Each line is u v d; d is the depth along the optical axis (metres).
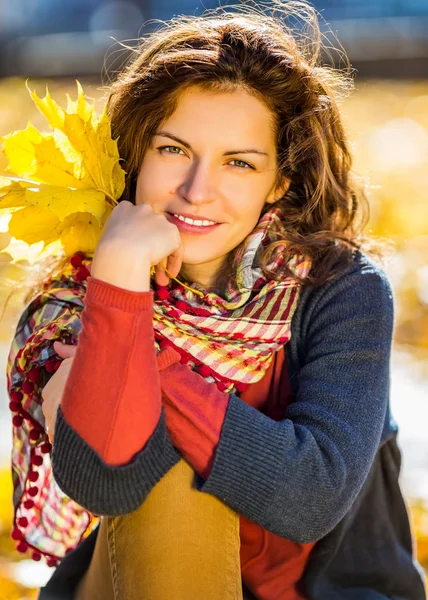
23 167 2.18
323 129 2.44
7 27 16.78
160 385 1.95
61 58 14.50
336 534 2.19
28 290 2.60
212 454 1.97
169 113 2.23
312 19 2.74
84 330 1.90
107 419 1.87
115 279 1.90
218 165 2.23
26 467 2.38
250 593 2.26
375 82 13.38
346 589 2.28
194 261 2.24
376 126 10.68
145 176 2.25
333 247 2.37
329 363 2.19
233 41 2.29
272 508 1.97
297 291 2.30
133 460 1.88
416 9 15.56
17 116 10.50
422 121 10.95
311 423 2.08
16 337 2.35
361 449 2.07
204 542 1.99
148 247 1.93
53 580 2.34
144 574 1.96
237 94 2.23
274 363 2.32
